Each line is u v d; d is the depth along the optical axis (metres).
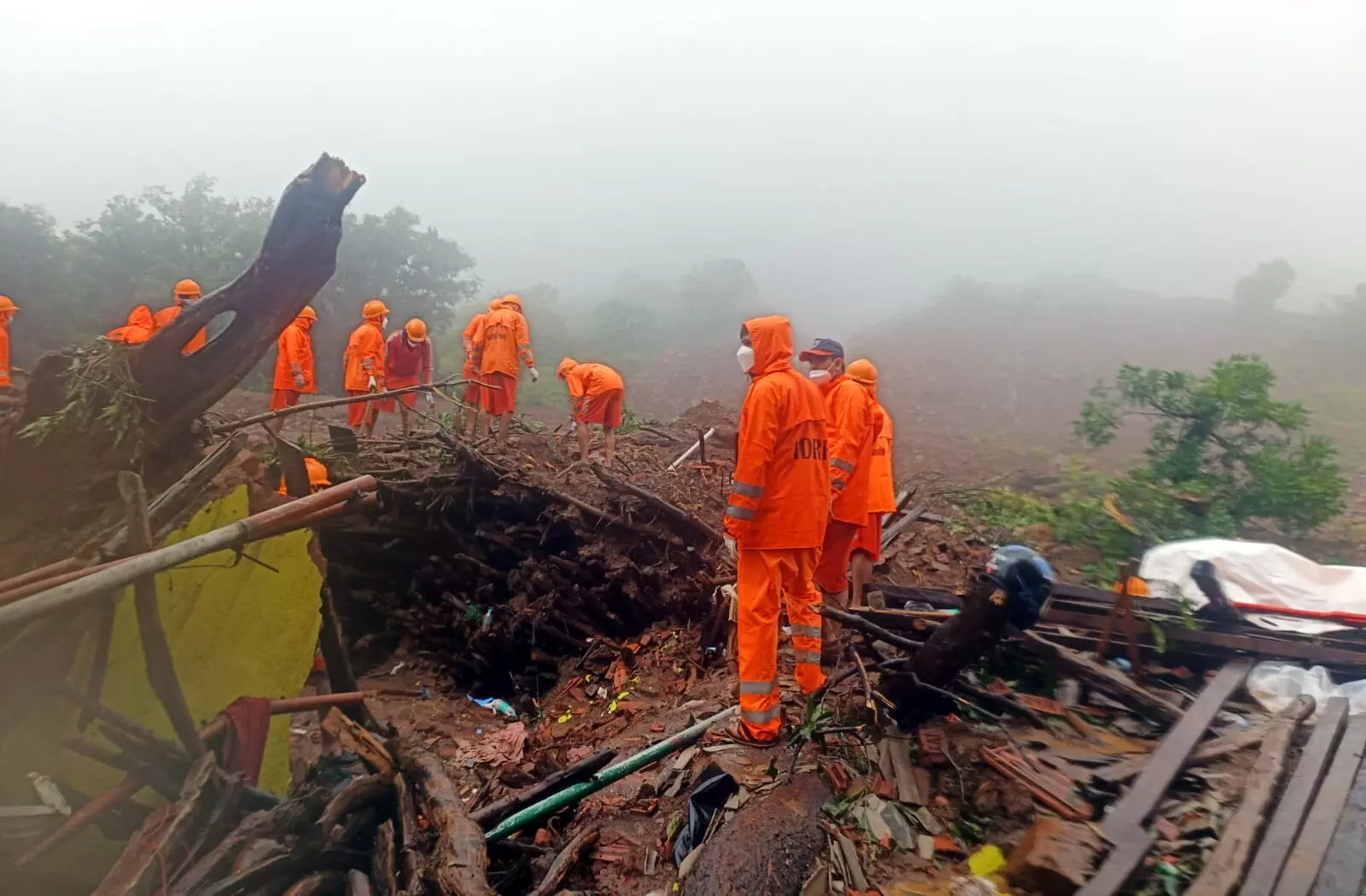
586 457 9.64
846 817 3.45
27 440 4.59
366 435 10.33
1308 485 7.56
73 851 3.19
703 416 13.03
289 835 3.16
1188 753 3.62
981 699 4.23
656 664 6.86
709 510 8.33
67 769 3.40
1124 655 4.71
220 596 4.10
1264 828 3.04
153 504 4.16
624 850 3.58
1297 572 5.11
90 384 4.60
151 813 3.21
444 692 8.84
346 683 4.84
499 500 8.95
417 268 23.78
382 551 9.40
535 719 7.21
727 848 3.17
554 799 3.76
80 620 3.56
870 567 6.02
